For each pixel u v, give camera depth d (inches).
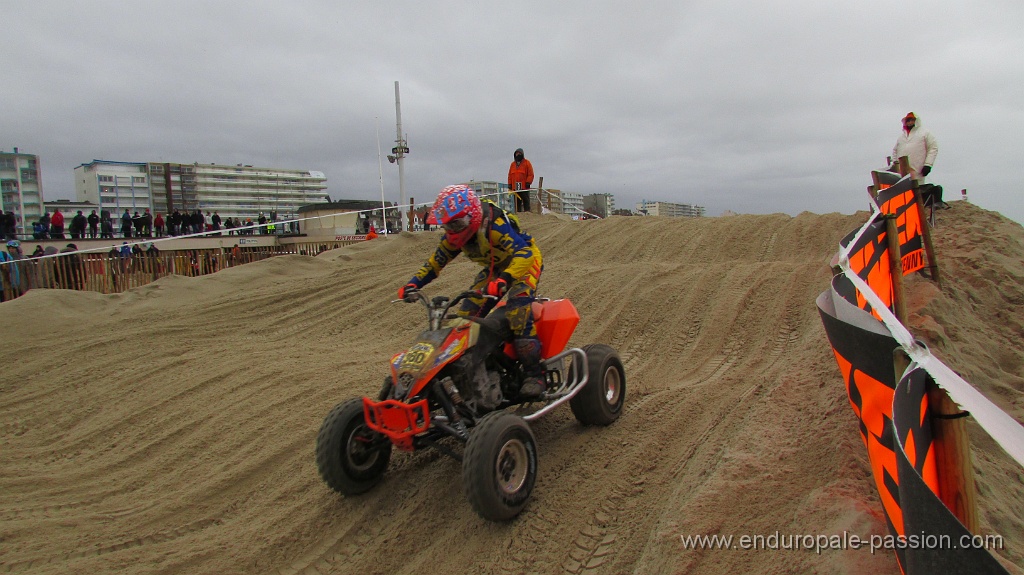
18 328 333.1
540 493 158.1
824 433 141.7
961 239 329.7
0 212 654.5
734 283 321.7
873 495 115.1
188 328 344.2
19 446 222.1
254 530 158.2
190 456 203.0
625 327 292.7
